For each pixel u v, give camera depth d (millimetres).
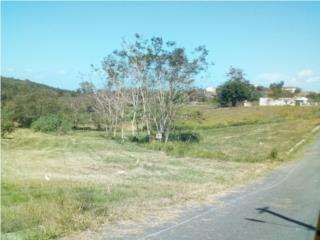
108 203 12195
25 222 9641
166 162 26344
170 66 40062
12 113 56281
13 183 16797
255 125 67438
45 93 76188
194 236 8992
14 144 39281
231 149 35438
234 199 13422
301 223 10500
